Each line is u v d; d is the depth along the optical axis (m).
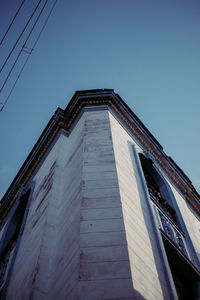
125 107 14.96
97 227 7.21
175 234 11.23
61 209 9.17
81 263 6.31
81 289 5.75
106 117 12.88
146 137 15.34
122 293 5.64
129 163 10.83
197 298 9.65
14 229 14.16
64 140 13.31
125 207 8.06
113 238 6.88
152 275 6.89
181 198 15.91
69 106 15.12
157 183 14.96
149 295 6.12
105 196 8.20
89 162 9.70
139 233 7.78
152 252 7.74
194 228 14.16
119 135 12.36
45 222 8.78
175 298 6.82
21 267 8.61
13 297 7.70
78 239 6.96
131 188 9.38
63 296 6.09
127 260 6.33
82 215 7.61
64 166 11.48
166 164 16.42
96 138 11.17
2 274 10.47
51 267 7.49
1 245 13.12
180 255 9.93
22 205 14.22
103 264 6.26
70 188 9.45
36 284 6.95
